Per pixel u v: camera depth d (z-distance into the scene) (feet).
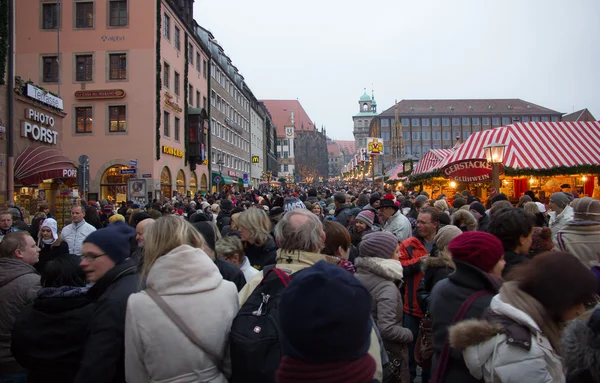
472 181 52.75
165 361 7.86
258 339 7.86
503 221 11.53
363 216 22.38
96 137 92.27
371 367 5.32
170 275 8.32
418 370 18.97
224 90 169.58
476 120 404.98
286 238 9.46
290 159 431.43
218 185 157.99
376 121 401.49
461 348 7.56
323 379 4.99
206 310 8.25
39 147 54.80
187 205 50.55
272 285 8.64
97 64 92.73
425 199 31.37
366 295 5.41
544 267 7.22
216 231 18.13
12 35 48.44
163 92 98.99
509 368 6.91
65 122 92.32
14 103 50.62
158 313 8.00
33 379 10.03
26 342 9.93
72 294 10.08
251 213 15.16
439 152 71.41
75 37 92.99
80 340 9.91
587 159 50.88
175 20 108.78
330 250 12.96
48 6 93.71
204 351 8.10
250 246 15.49
